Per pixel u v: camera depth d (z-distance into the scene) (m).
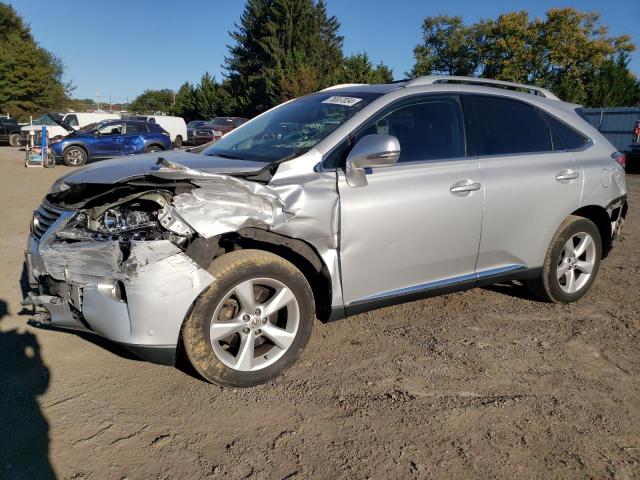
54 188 3.39
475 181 3.81
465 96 4.05
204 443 2.73
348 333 4.01
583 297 4.84
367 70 43.22
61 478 2.46
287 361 3.31
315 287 3.54
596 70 39.56
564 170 4.30
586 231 4.55
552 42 38.81
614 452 2.69
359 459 2.62
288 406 3.05
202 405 3.05
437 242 3.70
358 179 3.34
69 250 2.95
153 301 2.83
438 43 48.56
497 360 3.62
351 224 3.34
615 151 4.81
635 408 3.08
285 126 3.91
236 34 50.31
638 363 3.62
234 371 3.13
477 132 4.00
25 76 51.16
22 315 4.20
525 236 4.16
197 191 2.92
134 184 2.96
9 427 2.82
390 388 3.25
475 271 4.01
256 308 3.16
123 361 3.54
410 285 3.71
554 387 3.29
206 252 2.95
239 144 3.99
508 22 39.88
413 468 2.56
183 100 56.38
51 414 2.94
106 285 2.92
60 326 3.18
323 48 48.75
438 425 2.88
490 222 3.91
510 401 3.12
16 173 15.18
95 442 2.71
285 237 3.20
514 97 4.33
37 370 3.40
